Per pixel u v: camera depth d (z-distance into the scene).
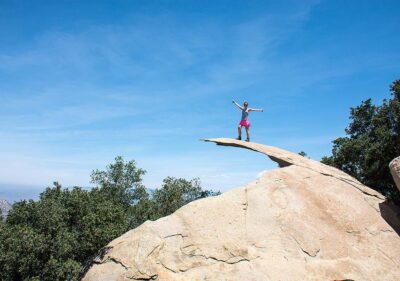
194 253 10.38
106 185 30.92
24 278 18.69
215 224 11.23
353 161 24.62
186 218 11.41
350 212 12.42
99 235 21.23
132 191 31.69
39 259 19.64
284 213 11.74
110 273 10.20
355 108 26.25
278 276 9.84
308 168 14.64
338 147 26.22
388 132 21.64
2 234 19.19
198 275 9.86
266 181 13.15
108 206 23.70
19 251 18.64
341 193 13.27
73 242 21.12
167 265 10.06
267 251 10.53
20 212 21.94
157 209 29.41
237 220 11.42
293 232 11.11
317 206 12.32
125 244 10.76
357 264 10.53
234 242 10.67
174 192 29.77
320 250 10.74
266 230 11.13
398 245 11.57
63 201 25.22
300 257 10.46
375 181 22.50
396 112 21.66
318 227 11.46
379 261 10.80
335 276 10.03
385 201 13.91
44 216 20.73
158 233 10.84
